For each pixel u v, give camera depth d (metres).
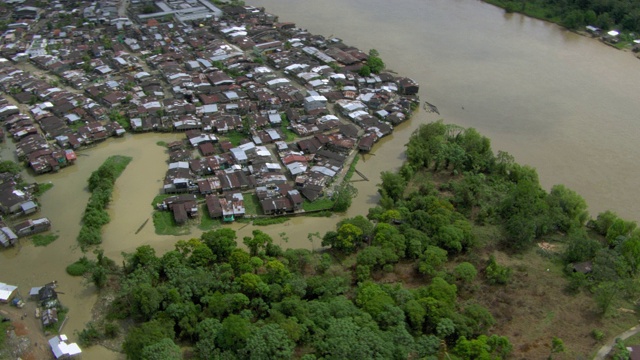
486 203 107.38
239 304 78.69
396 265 92.62
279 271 84.44
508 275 88.12
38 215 105.50
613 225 96.69
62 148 125.31
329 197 112.31
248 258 87.25
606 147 130.75
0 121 135.50
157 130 134.75
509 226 97.69
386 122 140.38
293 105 146.12
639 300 83.94
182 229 102.44
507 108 149.62
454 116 145.38
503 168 117.56
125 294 82.12
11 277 90.75
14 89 148.75
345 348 67.88
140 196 111.00
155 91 150.25
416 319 75.44
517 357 73.44
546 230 99.38
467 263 87.88
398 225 100.38
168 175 113.62
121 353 76.88
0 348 75.50
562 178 119.06
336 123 136.88
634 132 137.12
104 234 100.44
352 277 89.19
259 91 149.50
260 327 73.19
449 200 108.38
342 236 93.88
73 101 142.62
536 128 139.62
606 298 79.62
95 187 110.31
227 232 93.44
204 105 143.38
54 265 93.44
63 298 86.56
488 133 137.25
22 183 112.00
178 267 85.06
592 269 87.81
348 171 121.31
